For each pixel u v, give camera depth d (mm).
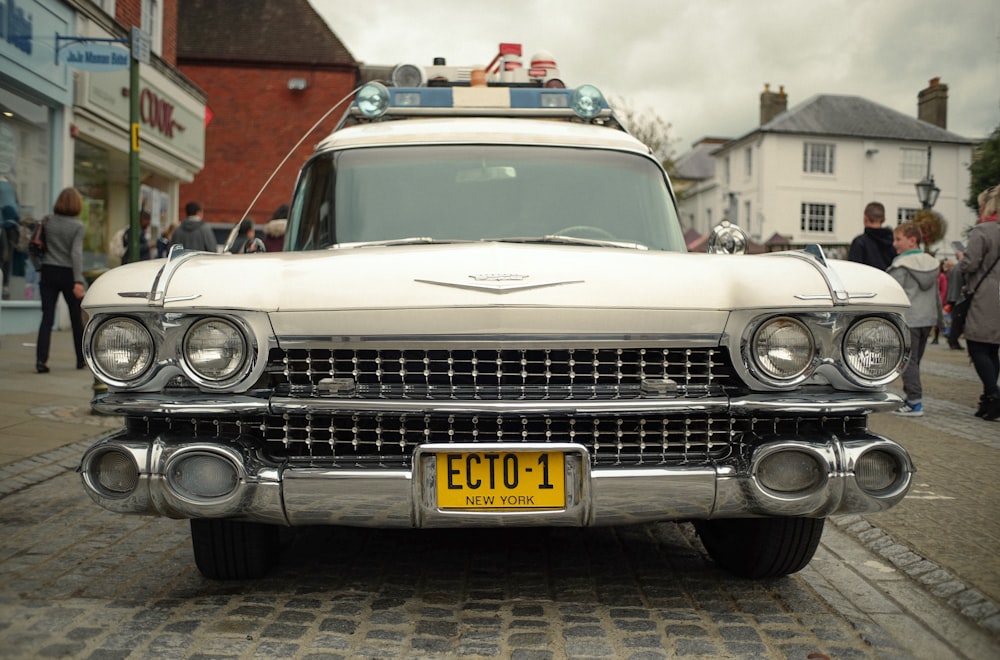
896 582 4383
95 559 4578
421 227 4773
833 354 3613
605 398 3533
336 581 4262
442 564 4555
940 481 6531
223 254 3988
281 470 3502
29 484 6152
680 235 5039
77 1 16031
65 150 16156
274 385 3627
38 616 3748
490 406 3465
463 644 3500
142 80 19219
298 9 37500
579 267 3697
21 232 15148
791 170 56094
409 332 3523
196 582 4227
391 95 6066
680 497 3531
